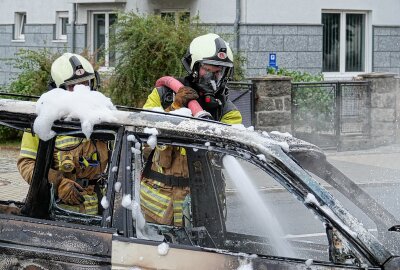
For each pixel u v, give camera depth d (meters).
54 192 5.20
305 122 16.55
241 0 20.33
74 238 4.20
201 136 4.18
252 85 16.02
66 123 4.48
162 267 4.03
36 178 4.89
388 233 4.50
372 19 22.05
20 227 4.32
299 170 4.00
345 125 16.88
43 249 4.24
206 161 5.01
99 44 23.42
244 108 16.02
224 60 5.62
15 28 26.61
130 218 4.17
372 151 16.59
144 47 15.62
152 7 21.42
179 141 4.25
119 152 4.28
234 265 3.96
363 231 3.84
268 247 5.21
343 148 16.84
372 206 4.86
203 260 4.00
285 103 16.14
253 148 4.08
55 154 5.37
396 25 22.44
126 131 4.30
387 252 3.81
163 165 5.25
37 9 25.48
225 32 20.50
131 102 16.02
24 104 4.59
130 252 4.08
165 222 5.30
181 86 5.57
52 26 24.94
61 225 4.26
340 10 21.70
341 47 21.91
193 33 15.89
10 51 26.73
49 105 4.48
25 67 18.03
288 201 8.26
